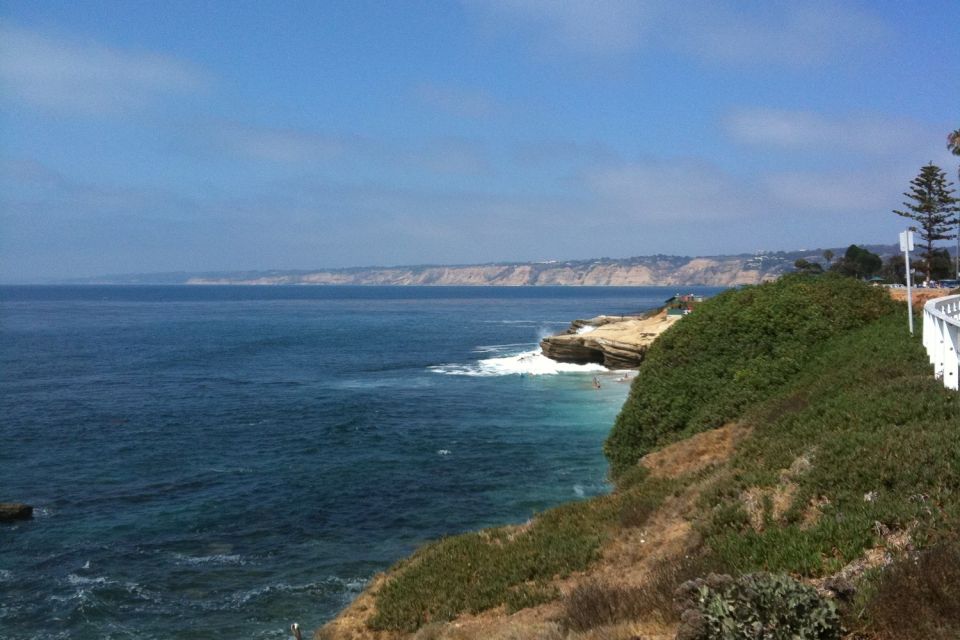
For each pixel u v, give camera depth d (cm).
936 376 1603
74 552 2231
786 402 1912
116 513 2606
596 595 1038
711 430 2102
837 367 2100
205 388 5650
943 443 1131
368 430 3959
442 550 1636
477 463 3206
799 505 1138
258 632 1728
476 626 1174
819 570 925
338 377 6275
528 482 2898
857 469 1155
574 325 9138
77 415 4506
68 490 2902
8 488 2928
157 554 2212
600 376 5953
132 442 3762
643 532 1405
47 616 1816
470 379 5981
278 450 3559
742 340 2606
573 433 3797
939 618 682
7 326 12506
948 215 6825
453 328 12219
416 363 7231
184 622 1778
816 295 2838
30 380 6106
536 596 1220
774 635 695
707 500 1345
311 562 2136
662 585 975
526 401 4838
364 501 2705
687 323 2914
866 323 2697
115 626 1767
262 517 2545
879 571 805
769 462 1404
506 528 1755
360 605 1459
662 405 2452
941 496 993
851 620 741
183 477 3080
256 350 8638
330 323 13612
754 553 1013
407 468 3150
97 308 19650
